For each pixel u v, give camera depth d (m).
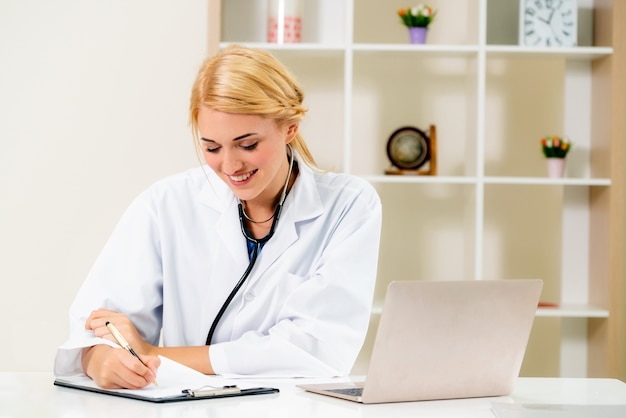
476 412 1.46
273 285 2.00
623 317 3.54
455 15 3.93
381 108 3.92
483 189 3.81
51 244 3.83
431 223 3.96
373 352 1.49
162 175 3.83
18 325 3.82
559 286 3.93
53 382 1.70
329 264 1.97
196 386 1.62
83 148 3.83
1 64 3.81
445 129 3.94
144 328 2.04
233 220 2.02
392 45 3.54
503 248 3.99
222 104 1.72
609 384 1.78
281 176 2.01
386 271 3.96
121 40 3.83
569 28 3.61
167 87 3.83
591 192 3.74
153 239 2.07
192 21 3.84
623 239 3.56
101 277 2.02
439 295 1.51
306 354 1.85
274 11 3.61
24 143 3.82
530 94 3.98
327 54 3.71
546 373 3.99
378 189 3.94
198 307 2.06
